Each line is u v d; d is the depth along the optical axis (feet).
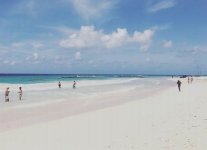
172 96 113.09
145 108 75.41
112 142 41.24
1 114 73.82
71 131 50.11
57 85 207.10
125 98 115.85
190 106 69.26
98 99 112.78
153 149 36.32
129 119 58.65
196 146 36.22
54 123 58.80
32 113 75.77
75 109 83.51
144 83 275.59
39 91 151.23
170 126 47.75
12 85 195.42
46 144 42.09
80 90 162.81
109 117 63.10
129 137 43.21
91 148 39.09
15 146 41.37
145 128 48.37
